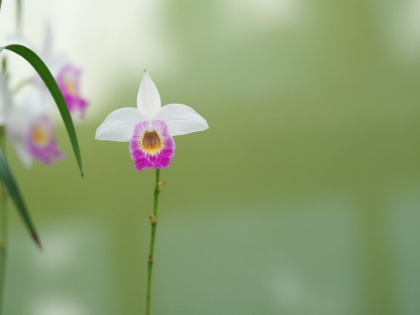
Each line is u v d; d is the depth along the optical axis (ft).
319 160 3.80
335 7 3.80
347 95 3.80
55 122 3.80
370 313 3.79
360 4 3.79
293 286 3.80
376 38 3.79
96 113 3.80
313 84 3.80
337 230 3.80
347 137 3.80
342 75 3.80
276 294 3.80
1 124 3.45
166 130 3.18
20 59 3.78
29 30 3.80
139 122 3.18
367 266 3.79
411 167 3.78
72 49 3.80
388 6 3.78
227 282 3.80
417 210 3.78
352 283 3.79
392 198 3.79
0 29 3.80
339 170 3.80
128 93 3.80
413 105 3.78
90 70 3.80
